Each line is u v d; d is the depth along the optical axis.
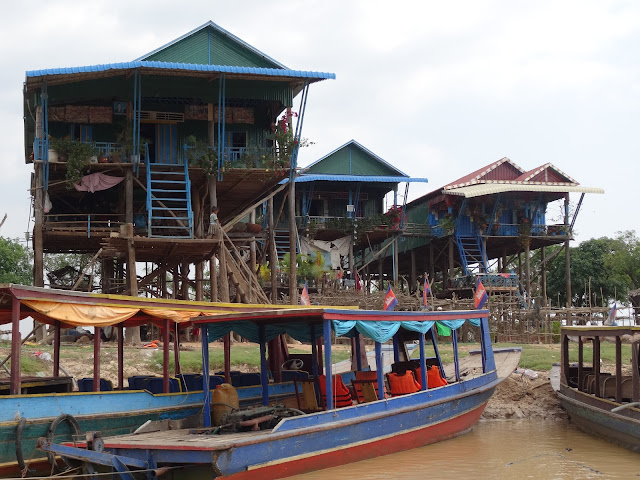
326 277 35.31
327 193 41.31
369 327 13.23
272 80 25.50
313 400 13.62
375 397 13.98
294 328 15.04
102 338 26.83
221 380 16.02
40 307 12.22
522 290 40.94
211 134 26.33
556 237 40.91
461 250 40.59
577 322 34.81
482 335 17.86
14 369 11.80
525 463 13.09
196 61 25.75
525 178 40.81
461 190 38.91
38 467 11.72
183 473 10.55
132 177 24.98
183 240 23.48
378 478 11.78
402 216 41.47
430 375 15.66
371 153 41.03
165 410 13.86
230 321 13.52
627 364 21.94
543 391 19.67
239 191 28.75
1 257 39.50
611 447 14.63
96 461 10.53
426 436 14.59
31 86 24.02
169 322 15.29
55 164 24.42
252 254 31.17
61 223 25.38
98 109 25.81
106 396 12.97
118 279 31.62
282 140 25.73
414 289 45.16
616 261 42.53
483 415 18.53
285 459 11.09
